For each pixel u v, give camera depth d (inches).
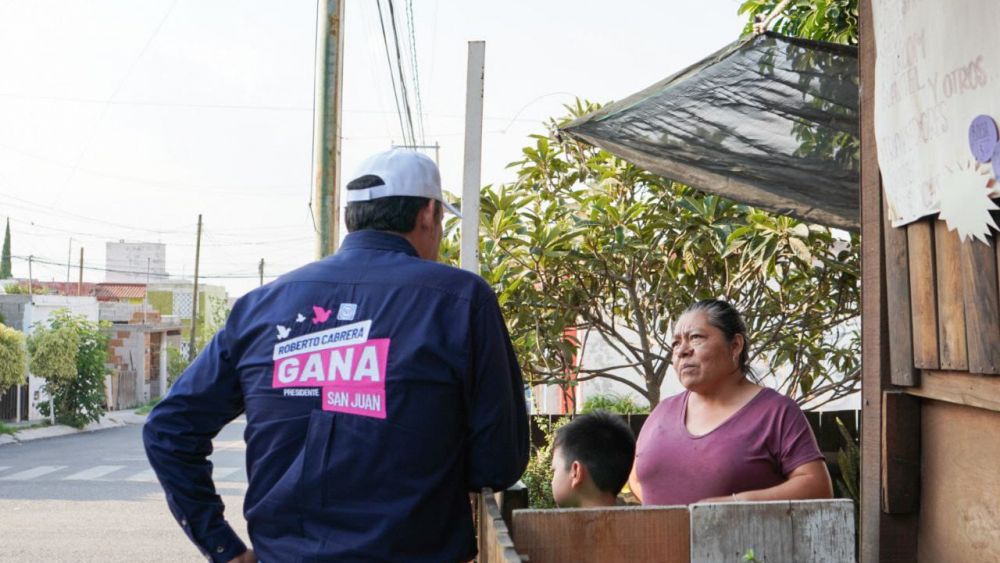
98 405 1291.8
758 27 163.9
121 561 405.1
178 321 2384.4
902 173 109.1
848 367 300.4
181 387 81.4
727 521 79.5
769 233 260.1
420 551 74.7
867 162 122.3
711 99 178.7
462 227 160.7
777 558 79.5
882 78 113.9
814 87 173.2
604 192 289.7
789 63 169.8
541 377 287.3
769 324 294.8
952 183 97.7
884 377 116.6
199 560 407.5
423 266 79.5
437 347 76.0
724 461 116.3
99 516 530.9
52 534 470.6
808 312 284.8
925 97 103.0
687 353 121.2
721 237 265.7
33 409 1254.3
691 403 125.2
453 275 79.2
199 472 81.0
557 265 274.8
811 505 79.8
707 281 288.5
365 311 77.7
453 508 77.4
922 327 107.9
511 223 269.7
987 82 91.0
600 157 297.1
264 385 78.2
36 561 403.9
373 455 74.4
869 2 123.0
